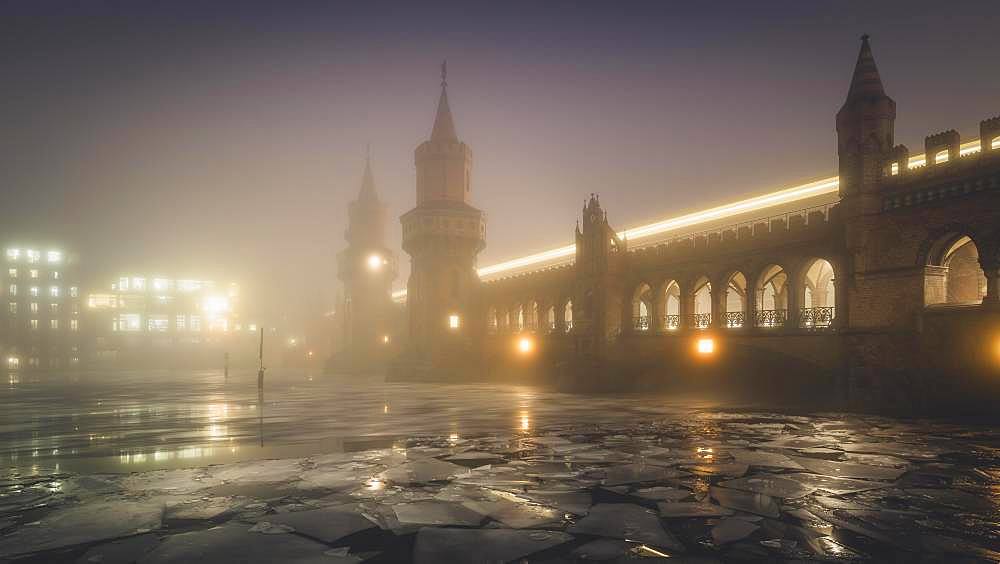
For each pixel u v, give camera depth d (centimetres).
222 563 707
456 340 5594
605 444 1584
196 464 1314
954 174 2366
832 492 1053
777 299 3734
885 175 2616
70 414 2430
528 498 1016
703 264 3475
